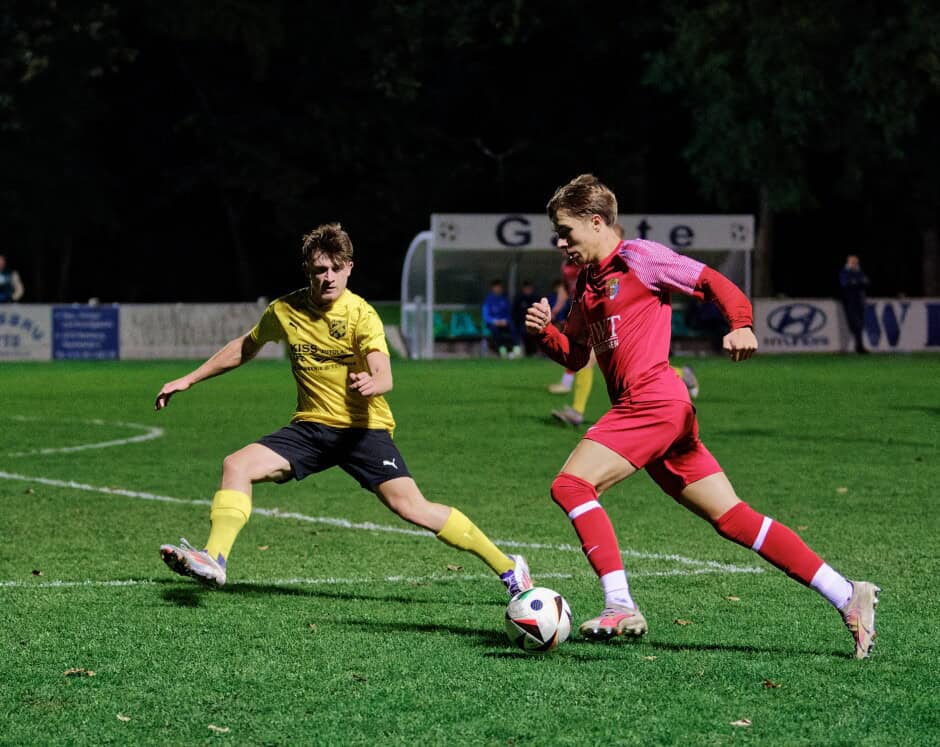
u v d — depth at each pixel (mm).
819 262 118625
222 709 12086
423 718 11805
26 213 112125
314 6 109562
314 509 24438
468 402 47406
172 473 29609
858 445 34031
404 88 103500
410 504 16047
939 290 105812
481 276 80625
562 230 13922
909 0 84812
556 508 24547
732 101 90062
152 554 20047
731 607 16266
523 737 11273
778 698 12359
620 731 11430
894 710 11992
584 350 14703
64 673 13234
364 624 15391
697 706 12117
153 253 124250
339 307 16109
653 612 15992
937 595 17047
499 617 15797
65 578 18172
